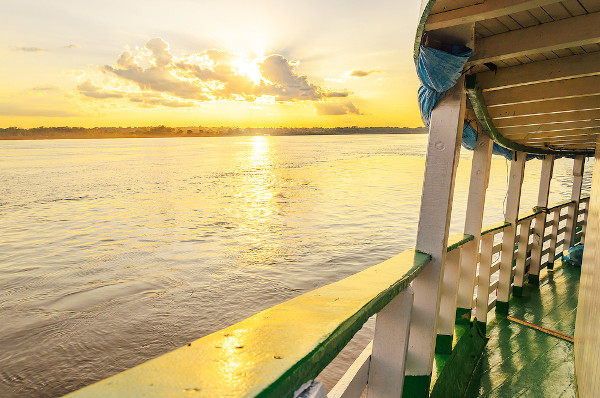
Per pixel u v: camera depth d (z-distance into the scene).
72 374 10.33
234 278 17.41
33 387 9.75
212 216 32.38
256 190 48.34
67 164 95.62
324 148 186.00
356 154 133.50
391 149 170.38
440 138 2.69
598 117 3.53
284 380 0.77
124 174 69.88
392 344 2.08
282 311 1.23
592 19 2.06
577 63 2.61
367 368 2.13
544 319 5.31
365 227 27.44
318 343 0.95
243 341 0.93
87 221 30.73
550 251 7.59
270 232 26.39
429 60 2.24
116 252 21.86
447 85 2.44
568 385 3.59
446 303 3.55
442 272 2.74
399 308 2.06
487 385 3.63
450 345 3.56
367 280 1.77
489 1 1.89
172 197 43.25
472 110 3.41
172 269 18.81
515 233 5.48
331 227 27.62
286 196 43.34
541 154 6.20
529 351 4.31
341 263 19.38
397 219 30.19
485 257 4.80
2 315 13.82
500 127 3.98
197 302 14.93
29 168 83.38
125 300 15.15
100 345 11.77
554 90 3.04
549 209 6.98
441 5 1.95
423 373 2.77
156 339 12.20
